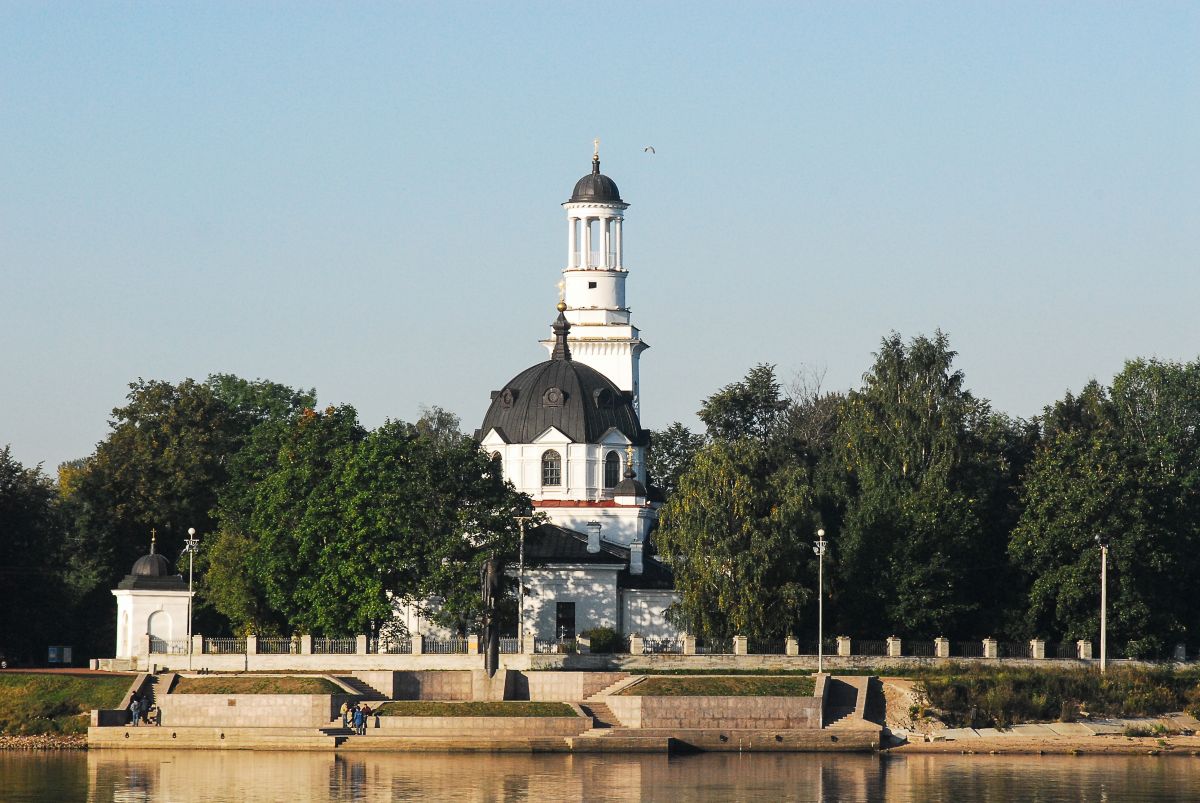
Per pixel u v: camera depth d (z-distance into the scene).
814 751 145.12
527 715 147.50
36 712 149.62
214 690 150.50
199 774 130.62
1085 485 164.88
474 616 160.62
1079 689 155.62
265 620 171.12
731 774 132.00
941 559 165.50
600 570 177.75
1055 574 165.38
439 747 143.50
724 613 162.50
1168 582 168.25
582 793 122.56
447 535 163.50
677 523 166.12
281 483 167.25
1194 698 156.62
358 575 160.50
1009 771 135.00
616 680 152.88
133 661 163.00
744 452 169.50
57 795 121.38
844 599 165.88
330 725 146.75
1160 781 130.00
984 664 160.75
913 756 143.00
